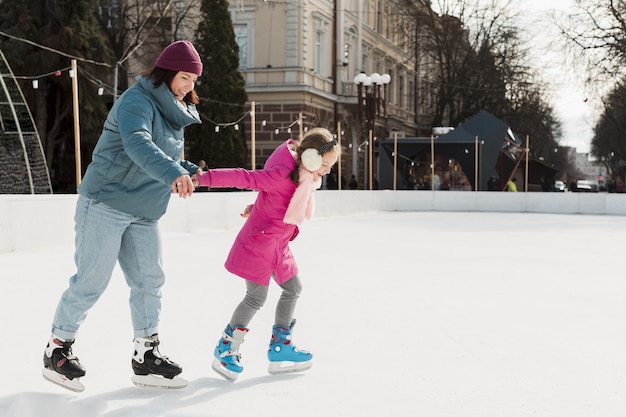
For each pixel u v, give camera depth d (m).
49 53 24.86
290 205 3.76
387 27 46.56
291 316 4.01
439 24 43.50
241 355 4.20
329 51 35.59
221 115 29.61
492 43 42.41
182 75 3.43
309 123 32.75
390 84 46.91
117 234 3.46
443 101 43.75
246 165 30.77
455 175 32.06
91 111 25.80
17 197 10.14
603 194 25.97
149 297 3.61
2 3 25.53
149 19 31.58
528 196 27.03
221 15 29.78
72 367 3.48
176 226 13.56
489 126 31.03
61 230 11.05
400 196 27.61
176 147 3.51
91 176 3.42
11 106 19.03
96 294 3.52
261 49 32.25
